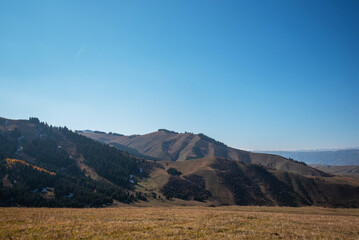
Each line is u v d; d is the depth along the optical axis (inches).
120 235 735.7
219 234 791.7
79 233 749.9
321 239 786.2
